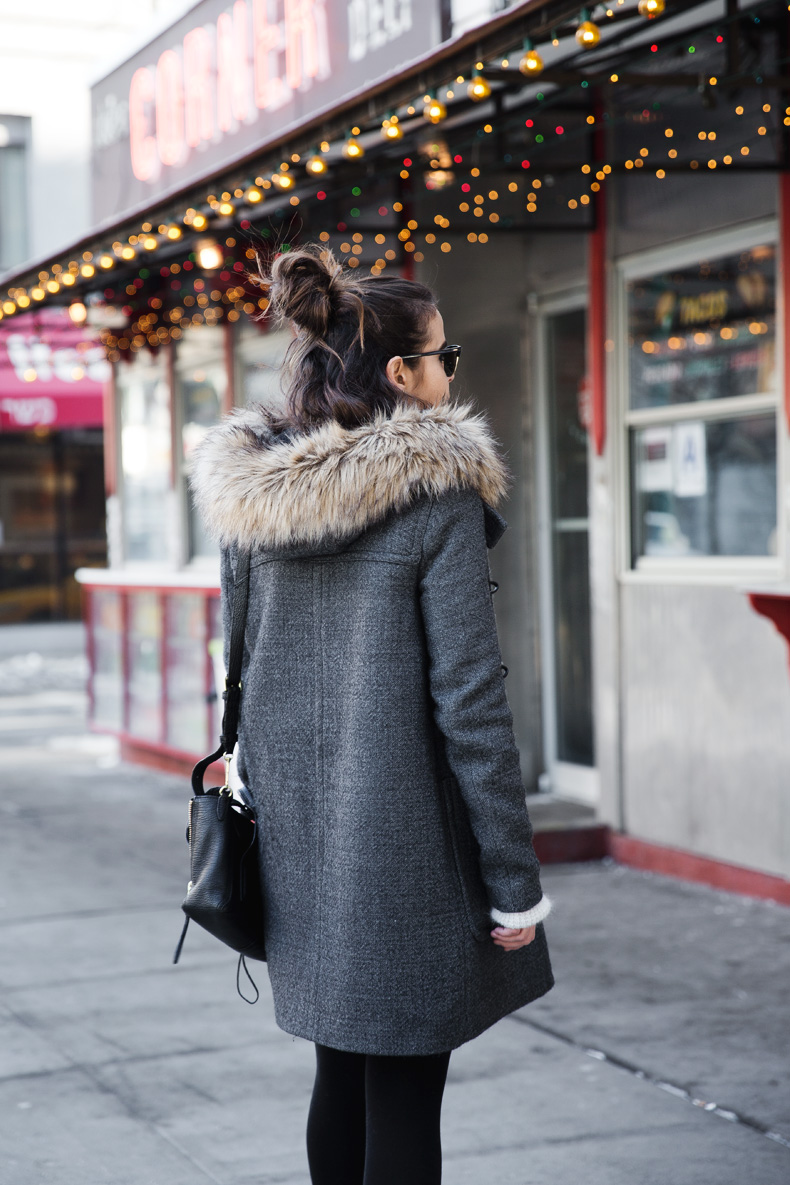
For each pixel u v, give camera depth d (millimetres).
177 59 8258
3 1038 4199
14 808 8477
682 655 6004
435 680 2102
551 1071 3867
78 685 16203
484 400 7242
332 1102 2387
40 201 17141
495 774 2090
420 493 2113
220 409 9039
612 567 6383
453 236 7082
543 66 4148
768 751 5551
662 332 6094
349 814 2135
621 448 6344
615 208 6297
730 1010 4348
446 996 2133
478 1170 3215
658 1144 3355
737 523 5754
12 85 16922
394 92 4594
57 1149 3363
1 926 5578
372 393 2201
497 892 2139
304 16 6707
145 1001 4578
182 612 9133
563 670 7344
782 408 5352
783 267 5297
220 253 7246
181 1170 3236
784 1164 3229
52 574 20672
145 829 7750
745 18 4633
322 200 6199
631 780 6375
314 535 2131
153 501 10133
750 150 5480
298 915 2217
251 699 2285
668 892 5840
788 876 5488
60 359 14391
